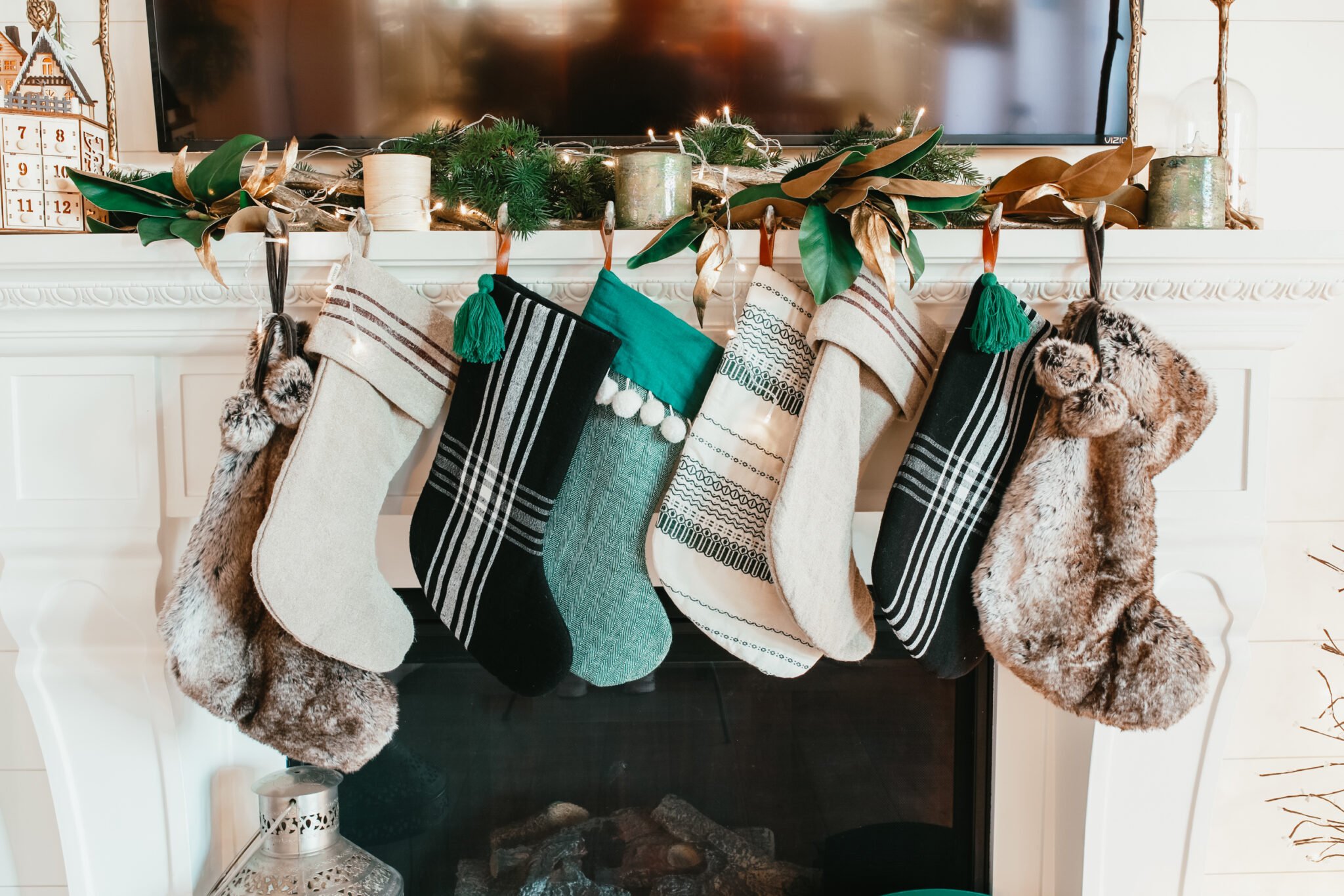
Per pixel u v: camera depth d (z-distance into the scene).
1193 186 0.90
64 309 0.87
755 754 1.18
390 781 1.17
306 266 0.86
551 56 1.07
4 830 1.17
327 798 0.99
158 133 1.07
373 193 0.89
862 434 0.88
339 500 0.83
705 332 0.93
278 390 0.81
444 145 0.96
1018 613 0.85
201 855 1.06
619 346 0.83
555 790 1.18
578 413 0.83
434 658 1.16
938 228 0.88
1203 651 0.85
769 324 0.86
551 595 0.87
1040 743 1.14
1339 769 1.18
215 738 1.10
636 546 0.90
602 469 0.89
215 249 0.84
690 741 1.18
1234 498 0.95
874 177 0.80
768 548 0.82
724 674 1.18
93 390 0.93
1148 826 1.03
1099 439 0.85
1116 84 1.09
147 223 0.82
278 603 0.80
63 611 0.96
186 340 0.90
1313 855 1.18
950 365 0.85
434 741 1.17
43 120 0.88
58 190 0.89
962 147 1.06
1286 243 0.84
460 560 0.88
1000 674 1.15
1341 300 1.14
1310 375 1.15
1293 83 1.13
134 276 0.85
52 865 1.18
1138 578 0.84
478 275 0.87
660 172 0.88
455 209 0.92
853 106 1.09
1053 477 0.84
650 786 1.18
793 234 0.86
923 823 1.18
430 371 0.86
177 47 1.06
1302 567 1.17
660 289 0.88
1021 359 0.88
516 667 0.86
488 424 0.85
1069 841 1.08
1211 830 1.19
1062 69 1.08
